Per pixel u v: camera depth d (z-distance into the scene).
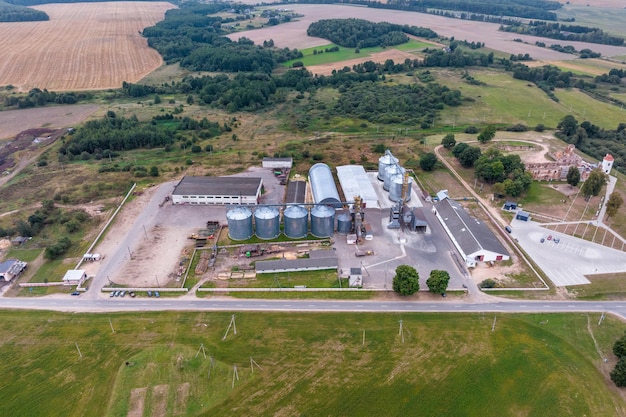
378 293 109.12
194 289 111.00
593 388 82.94
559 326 97.81
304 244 129.62
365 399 80.50
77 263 122.00
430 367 87.25
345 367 87.31
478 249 119.44
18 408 80.25
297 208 134.12
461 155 180.50
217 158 193.00
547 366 87.56
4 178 176.75
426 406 79.31
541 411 78.44
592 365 88.00
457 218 135.50
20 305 106.31
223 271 117.81
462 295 108.25
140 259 123.19
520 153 194.00
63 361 89.94
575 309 103.06
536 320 99.69
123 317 101.75
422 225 134.00
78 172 179.88
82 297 108.69
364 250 126.06
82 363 89.31
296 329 97.56
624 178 170.75
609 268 117.88
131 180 171.38
